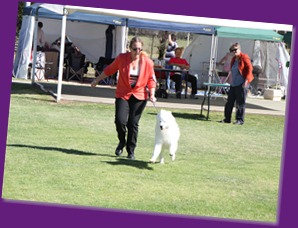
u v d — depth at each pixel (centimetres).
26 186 682
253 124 1431
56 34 2323
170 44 2052
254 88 2308
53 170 769
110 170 794
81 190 687
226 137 1198
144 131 1170
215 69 2091
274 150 1091
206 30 1823
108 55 2248
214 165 902
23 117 1191
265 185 796
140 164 849
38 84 1838
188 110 1576
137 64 851
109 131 1127
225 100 1992
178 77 1878
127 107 861
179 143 1075
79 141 995
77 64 2152
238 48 1395
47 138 995
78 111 1361
